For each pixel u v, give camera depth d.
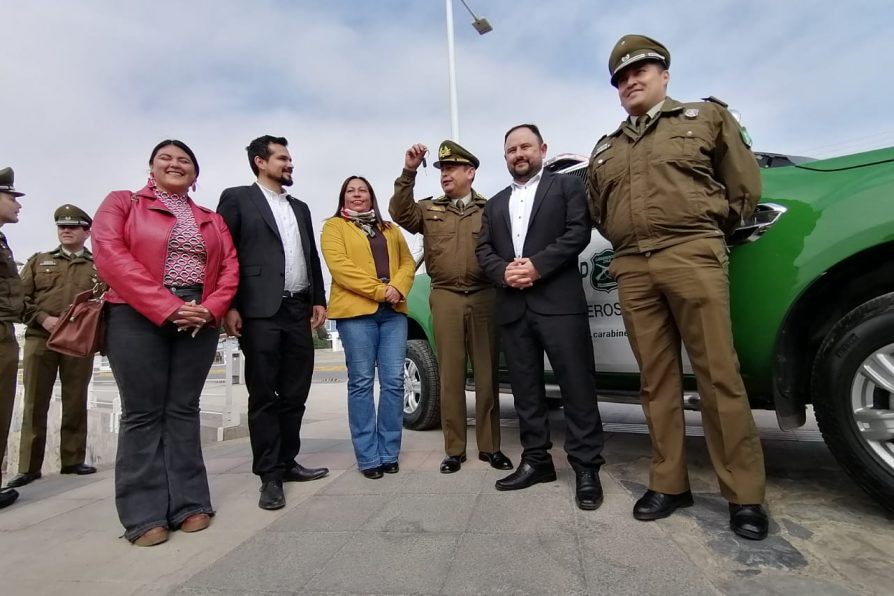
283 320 2.78
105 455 6.40
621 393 2.92
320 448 3.80
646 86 2.17
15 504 2.96
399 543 1.99
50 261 4.04
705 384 2.02
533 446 2.58
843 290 2.12
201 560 1.99
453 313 2.97
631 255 2.19
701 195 2.02
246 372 2.69
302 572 1.81
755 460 1.95
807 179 2.17
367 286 2.88
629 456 3.08
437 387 4.04
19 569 1.97
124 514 2.21
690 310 2.02
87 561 2.02
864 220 1.94
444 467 2.92
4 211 3.15
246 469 3.33
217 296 2.43
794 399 2.15
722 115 2.06
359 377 2.94
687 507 2.19
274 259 2.74
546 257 2.42
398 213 2.98
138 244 2.29
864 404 1.91
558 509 2.24
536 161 2.70
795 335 2.15
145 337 2.29
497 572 1.71
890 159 2.02
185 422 2.40
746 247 2.21
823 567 1.65
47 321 3.88
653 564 1.71
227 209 2.74
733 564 1.69
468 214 3.03
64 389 4.09
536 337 2.58
